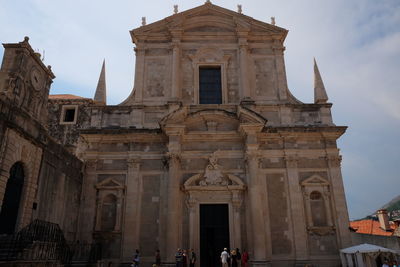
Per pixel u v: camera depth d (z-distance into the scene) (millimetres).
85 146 28219
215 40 26625
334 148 23578
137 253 20125
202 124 23969
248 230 21703
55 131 29578
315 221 22500
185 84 25578
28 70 17812
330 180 23031
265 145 23875
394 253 17609
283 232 21938
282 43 27047
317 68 26047
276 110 24875
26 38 17422
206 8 27156
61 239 17375
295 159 23344
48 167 19000
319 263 21297
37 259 14062
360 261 20156
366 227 32312
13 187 16281
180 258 19094
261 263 20078
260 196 21812
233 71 25875
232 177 22703
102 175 23188
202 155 23375
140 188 22781
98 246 21000
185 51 26344
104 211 22625
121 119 24578
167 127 22500
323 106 24891
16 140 16031
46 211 18656
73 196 21859
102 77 25578
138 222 22047
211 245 21844
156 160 23391
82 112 30266
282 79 25641
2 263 11906
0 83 16594
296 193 22688
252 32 26719
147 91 25344
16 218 16391
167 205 21906
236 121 23703
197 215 22156
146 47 26469
